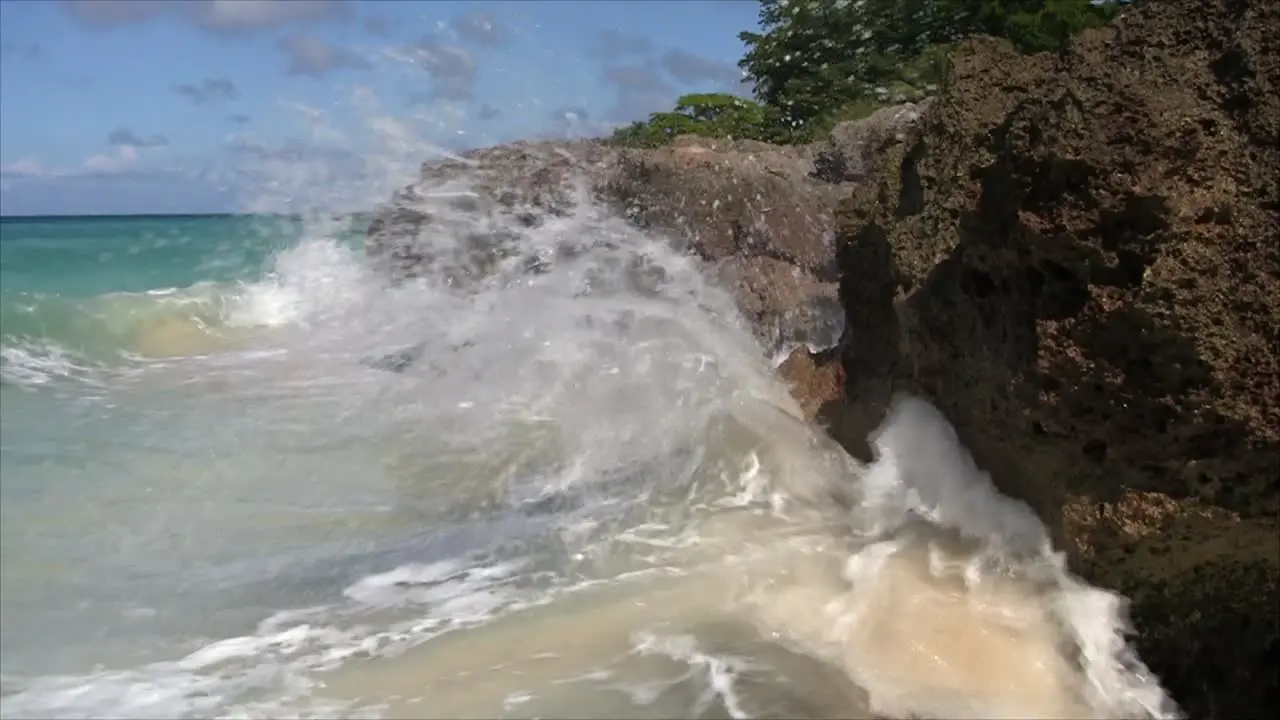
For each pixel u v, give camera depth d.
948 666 4.44
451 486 7.20
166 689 4.54
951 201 5.39
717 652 4.68
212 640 5.00
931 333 5.47
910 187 6.29
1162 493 4.32
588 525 6.26
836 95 20.41
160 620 5.22
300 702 4.39
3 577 5.72
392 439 8.30
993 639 4.55
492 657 4.71
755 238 10.55
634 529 6.14
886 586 5.00
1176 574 4.40
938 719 4.12
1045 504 4.89
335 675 4.61
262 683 4.57
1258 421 3.99
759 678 4.46
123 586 5.63
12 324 12.10
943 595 4.90
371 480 7.36
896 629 4.66
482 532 6.29
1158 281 4.10
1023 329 4.71
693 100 22.98
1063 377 4.45
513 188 12.70
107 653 4.88
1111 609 4.54
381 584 5.59
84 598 5.48
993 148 4.94
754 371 8.45
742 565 5.50
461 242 12.73
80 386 10.21
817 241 10.39
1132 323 4.20
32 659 4.83
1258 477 4.07
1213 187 4.16
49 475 7.48
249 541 6.27
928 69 18.91
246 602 5.41
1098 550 4.50
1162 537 4.31
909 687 4.32
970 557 5.16
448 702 4.35
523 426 8.37
